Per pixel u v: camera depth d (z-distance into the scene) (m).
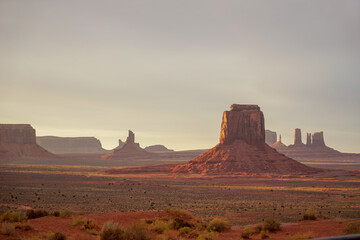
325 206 69.56
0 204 69.69
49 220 26.48
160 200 81.69
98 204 72.62
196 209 65.06
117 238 20.45
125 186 122.06
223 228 30.52
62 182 133.88
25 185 118.19
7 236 20.17
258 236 26.73
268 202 77.69
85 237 21.86
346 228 25.06
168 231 25.56
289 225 32.44
